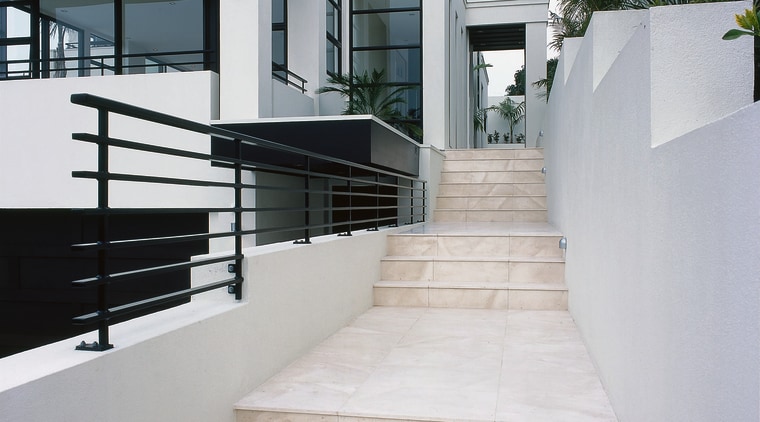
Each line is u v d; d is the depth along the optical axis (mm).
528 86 14484
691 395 1628
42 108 7828
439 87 11008
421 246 6414
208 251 7977
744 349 1250
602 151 3309
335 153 6848
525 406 2973
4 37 8852
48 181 7828
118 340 2170
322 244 4316
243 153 7199
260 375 3262
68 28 8672
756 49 2531
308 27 9836
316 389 3207
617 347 2828
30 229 9117
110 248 2037
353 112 10250
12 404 1613
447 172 10102
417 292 5688
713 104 2035
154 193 7688
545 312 5367
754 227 1205
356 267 5219
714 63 2045
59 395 1771
